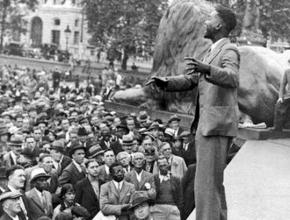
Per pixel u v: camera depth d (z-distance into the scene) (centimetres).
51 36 9812
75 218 1054
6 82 4275
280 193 943
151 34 6247
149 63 7956
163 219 1129
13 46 8212
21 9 8400
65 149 1487
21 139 1447
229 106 659
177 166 1341
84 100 2834
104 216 1095
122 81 5166
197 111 691
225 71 618
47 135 1689
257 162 1198
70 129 1700
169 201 1139
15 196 976
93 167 1195
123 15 6281
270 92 1767
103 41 6500
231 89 661
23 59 7256
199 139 671
